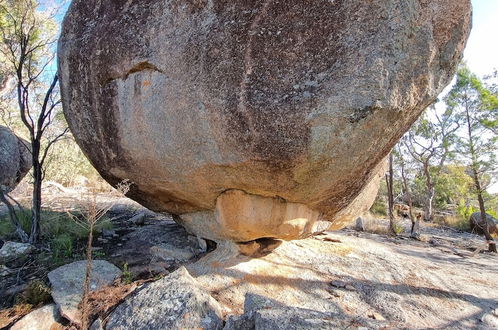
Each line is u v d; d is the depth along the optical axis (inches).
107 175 117.7
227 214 103.9
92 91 103.8
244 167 87.9
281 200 100.9
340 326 75.0
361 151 83.6
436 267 146.6
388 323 83.3
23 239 134.0
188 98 85.7
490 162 298.5
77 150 371.9
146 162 102.2
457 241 277.0
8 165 249.8
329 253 134.4
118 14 99.0
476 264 178.9
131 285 101.3
